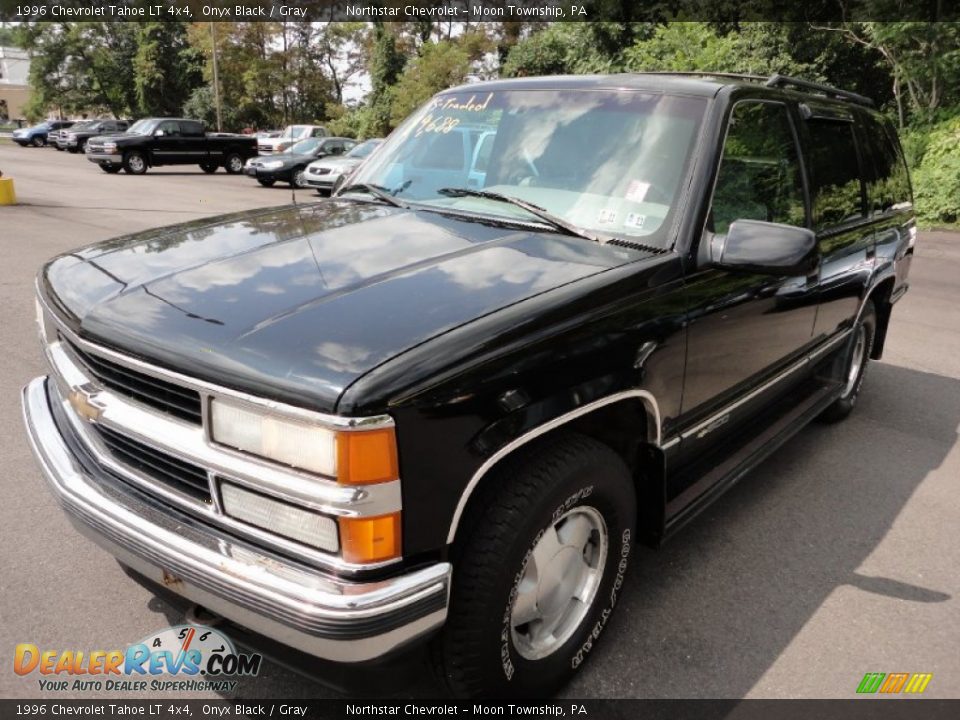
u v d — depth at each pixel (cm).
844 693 263
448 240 272
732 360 309
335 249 262
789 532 368
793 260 260
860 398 560
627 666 270
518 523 214
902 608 313
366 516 184
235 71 4950
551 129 322
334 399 180
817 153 383
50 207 1374
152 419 213
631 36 2367
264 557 196
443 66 3619
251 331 204
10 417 441
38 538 327
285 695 252
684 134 297
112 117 5525
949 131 1559
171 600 238
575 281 240
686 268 272
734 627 295
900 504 401
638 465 279
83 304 237
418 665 222
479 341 204
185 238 283
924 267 1084
